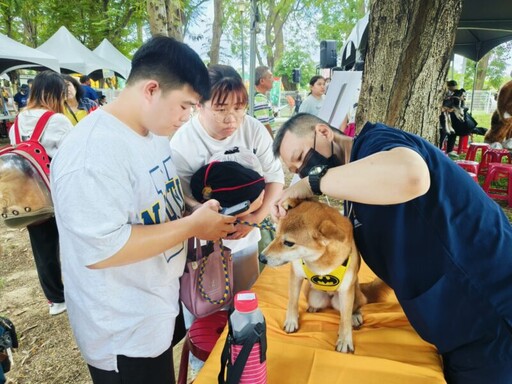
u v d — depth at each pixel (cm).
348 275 127
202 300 149
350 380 112
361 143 122
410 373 114
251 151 184
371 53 281
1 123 1178
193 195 167
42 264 298
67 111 340
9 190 244
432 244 110
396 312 152
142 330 120
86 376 248
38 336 288
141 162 115
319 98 633
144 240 106
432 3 254
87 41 1881
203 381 111
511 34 901
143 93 110
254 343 99
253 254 215
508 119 673
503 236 111
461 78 2575
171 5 637
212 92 166
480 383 115
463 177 115
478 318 110
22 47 936
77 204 99
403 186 96
